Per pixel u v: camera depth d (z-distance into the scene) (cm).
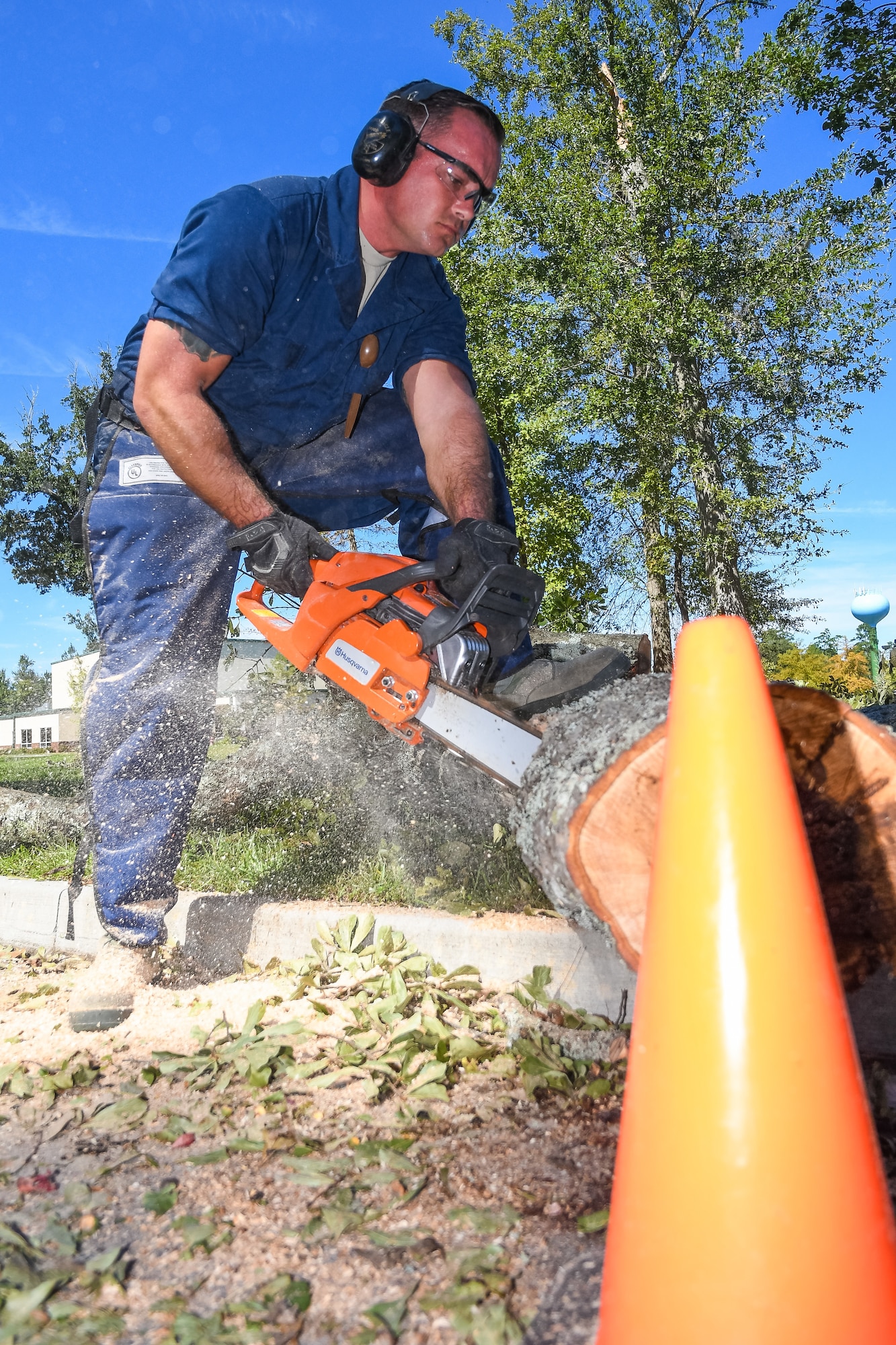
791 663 2947
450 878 295
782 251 1703
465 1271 107
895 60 1345
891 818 135
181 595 238
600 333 1720
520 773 177
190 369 214
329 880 307
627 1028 184
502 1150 138
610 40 1952
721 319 1700
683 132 1741
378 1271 109
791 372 1756
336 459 278
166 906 234
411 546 307
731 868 95
